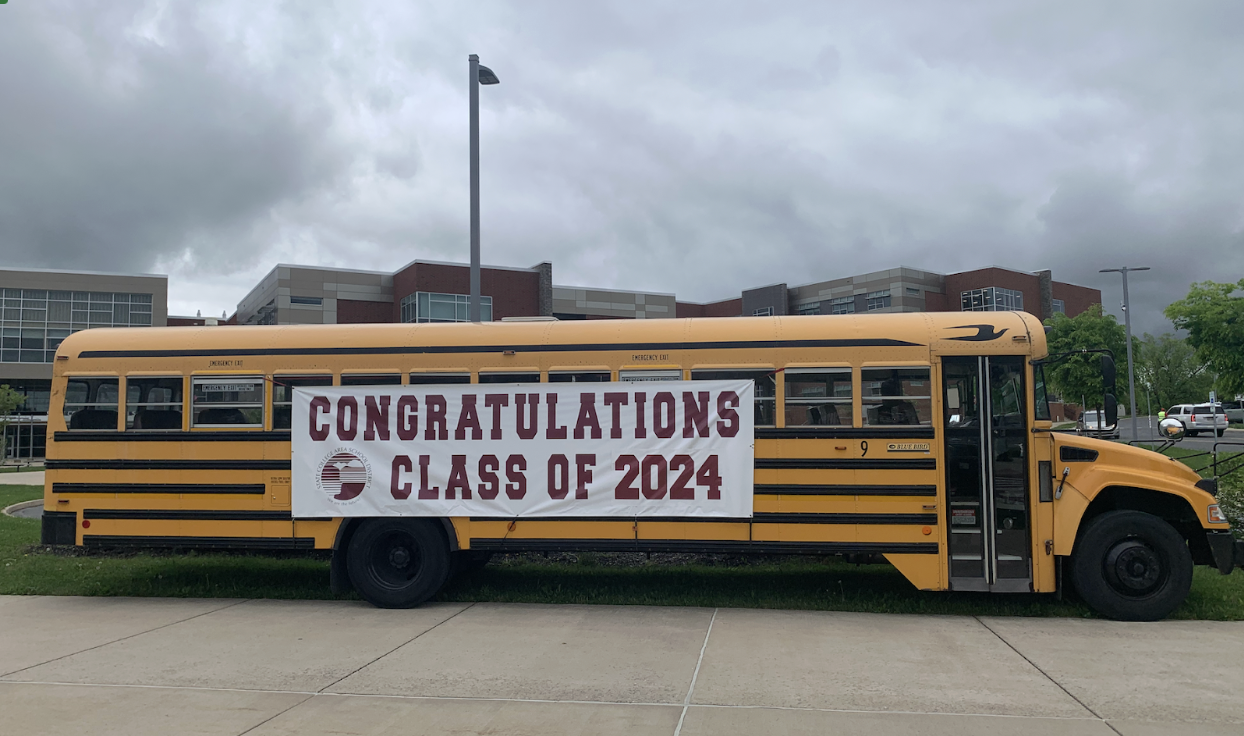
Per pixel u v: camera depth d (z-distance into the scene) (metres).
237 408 8.73
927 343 7.96
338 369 8.69
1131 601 7.59
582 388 8.38
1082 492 7.70
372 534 8.47
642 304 47.03
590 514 8.30
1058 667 6.13
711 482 8.14
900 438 7.90
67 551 11.68
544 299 42.88
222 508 8.66
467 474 8.45
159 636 7.20
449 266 40.34
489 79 13.12
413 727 4.94
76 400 8.85
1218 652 6.54
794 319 8.31
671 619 7.75
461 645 6.84
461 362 8.59
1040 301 50.69
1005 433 7.81
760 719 5.05
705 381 8.20
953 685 5.71
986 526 7.75
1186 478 7.75
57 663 6.35
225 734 4.83
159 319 48.50
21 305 46.06
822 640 6.94
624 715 5.14
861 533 7.90
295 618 7.91
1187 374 72.62
